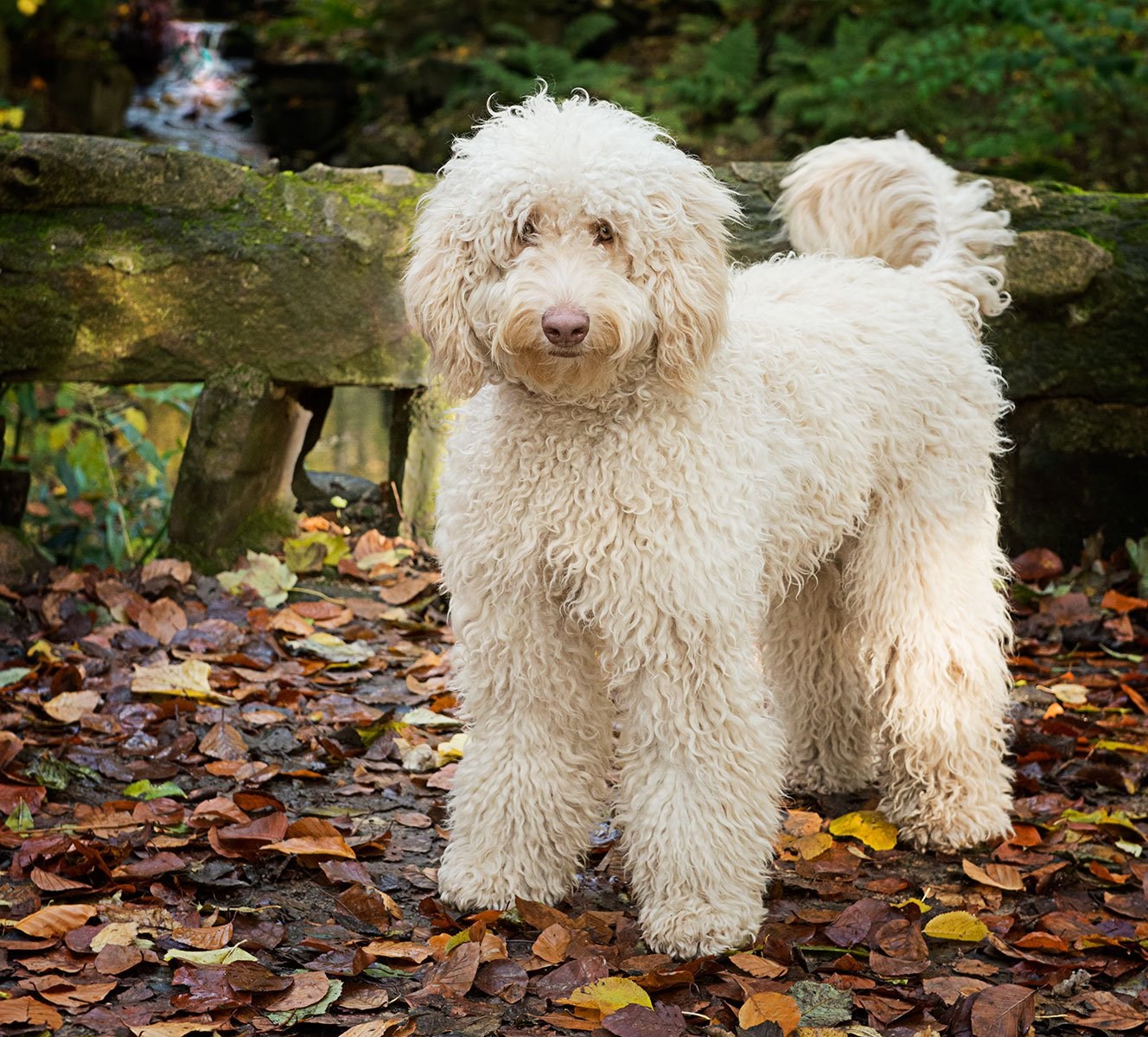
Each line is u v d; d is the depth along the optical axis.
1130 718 4.39
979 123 10.21
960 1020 2.72
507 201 2.74
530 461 2.89
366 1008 2.73
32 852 3.20
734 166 5.52
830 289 3.52
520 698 3.08
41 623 4.76
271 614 4.98
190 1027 2.60
